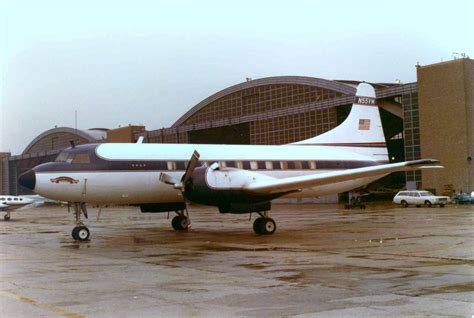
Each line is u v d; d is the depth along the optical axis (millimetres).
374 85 62594
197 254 15734
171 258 14852
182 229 25891
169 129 79812
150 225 31438
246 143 75312
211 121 72375
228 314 7867
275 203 63312
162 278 11242
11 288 10211
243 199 20859
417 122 52156
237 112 70375
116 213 52656
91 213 53531
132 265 13453
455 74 48750
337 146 29297
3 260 14812
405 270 11820
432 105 50344
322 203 60188
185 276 11477
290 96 63062
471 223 25297
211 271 12164
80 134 99125
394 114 56875
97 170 21672
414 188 52344
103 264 13734
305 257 14484
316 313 7832
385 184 66188
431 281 10383
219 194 20328
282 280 10742
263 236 21375
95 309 8289
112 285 10438
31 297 9289
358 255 14680
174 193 23406
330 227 24812
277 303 8555
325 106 57844
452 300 8602
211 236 22172
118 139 87688
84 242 20797
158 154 23188
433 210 38250
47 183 21031
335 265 12797
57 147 106375
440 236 19344
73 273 12133
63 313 8031
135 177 22312
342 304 8406
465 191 48031
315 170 26703
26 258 15297
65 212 61188
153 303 8688
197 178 20359
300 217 33344
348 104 55344
